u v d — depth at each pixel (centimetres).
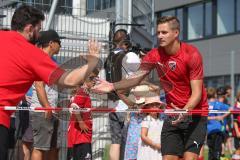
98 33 857
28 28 405
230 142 1324
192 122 519
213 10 2842
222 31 2797
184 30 3003
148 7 1119
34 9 410
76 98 564
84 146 677
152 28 1145
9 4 816
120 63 554
